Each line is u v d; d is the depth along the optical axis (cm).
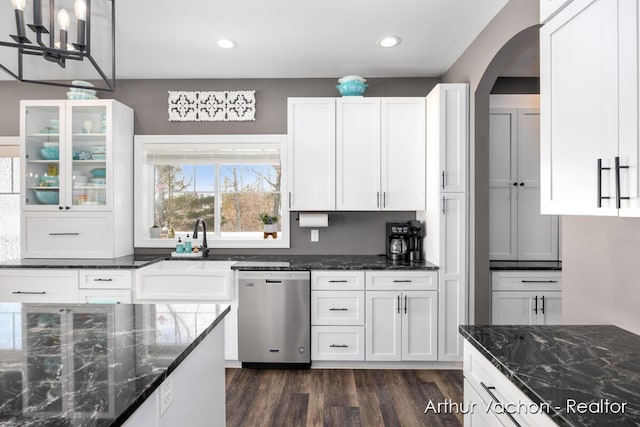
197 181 374
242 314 297
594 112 117
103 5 230
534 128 331
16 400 84
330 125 322
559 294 295
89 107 327
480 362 140
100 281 299
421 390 266
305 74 350
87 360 108
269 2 229
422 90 358
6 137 358
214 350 159
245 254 361
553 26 138
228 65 328
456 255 294
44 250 325
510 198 330
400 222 356
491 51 252
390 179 323
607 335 146
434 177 302
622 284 151
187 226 374
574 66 127
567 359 124
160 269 306
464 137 292
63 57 133
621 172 107
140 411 94
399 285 295
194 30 264
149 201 369
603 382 108
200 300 299
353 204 323
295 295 295
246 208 374
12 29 258
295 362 296
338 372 295
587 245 170
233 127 362
